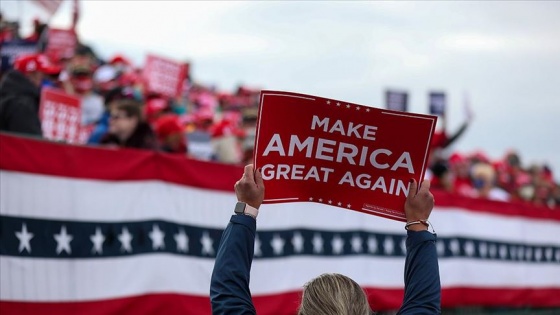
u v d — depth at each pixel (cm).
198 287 585
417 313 265
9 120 602
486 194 1154
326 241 688
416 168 285
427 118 282
